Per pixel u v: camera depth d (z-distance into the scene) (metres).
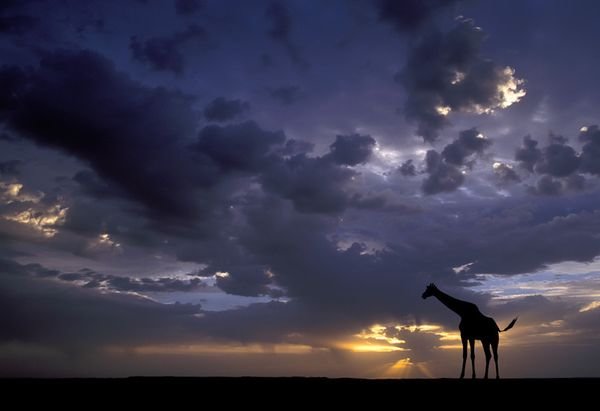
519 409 12.98
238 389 14.81
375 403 13.47
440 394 14.36
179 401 13.49
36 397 13.60
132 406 12.91
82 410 12.46
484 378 16.86
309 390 14.73
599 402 13.56
